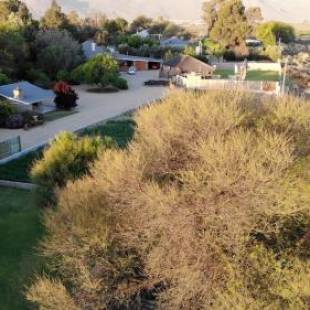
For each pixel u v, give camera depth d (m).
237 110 13.33
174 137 13.37
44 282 13.53
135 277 13.54
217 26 104.00
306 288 10.94
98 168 15.18
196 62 72.00
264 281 11.54
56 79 67.06
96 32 109.69
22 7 94.69
